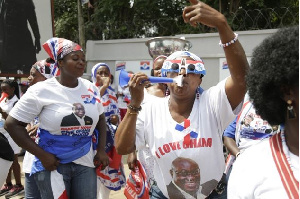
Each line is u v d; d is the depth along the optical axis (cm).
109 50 1093
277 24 1009
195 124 221
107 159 332
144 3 1271
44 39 846
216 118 221
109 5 1259
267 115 137
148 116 230
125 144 226
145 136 234
